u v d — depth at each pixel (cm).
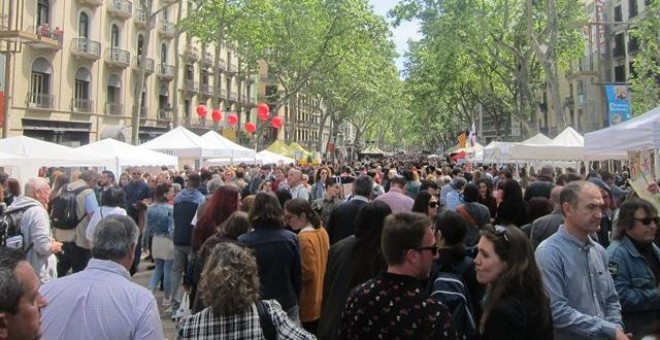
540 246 355
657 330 220
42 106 2989
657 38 2477
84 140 3341
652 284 384
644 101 2905
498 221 580
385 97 5138
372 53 4044
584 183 354
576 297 334
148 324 262
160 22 4134
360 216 398
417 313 252
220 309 280
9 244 508
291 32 3416
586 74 4538
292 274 470
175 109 3166
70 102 3206
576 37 2773
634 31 2608
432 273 351
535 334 268
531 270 278
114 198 727
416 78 4062
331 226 641
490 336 272
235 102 5531
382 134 9581
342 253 409
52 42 2803
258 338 285
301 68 3747
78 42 3234
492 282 284
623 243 397
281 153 3178
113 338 252
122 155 1361
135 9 3800
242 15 3102
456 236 360
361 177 689
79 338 249
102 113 3472
